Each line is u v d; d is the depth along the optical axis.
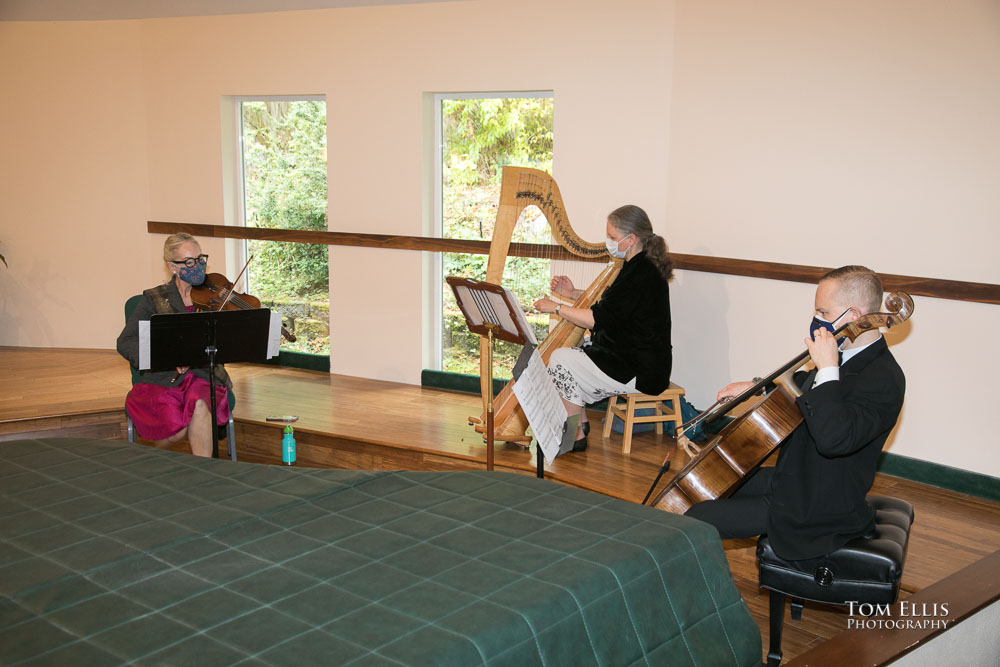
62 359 5.73
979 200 3.36
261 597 1.58
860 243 3.74
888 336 3.72
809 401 2.20
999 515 3.32
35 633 1.44
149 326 3.15
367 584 1.63
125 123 5.83
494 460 3.80
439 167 5.17
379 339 5.40
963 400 3.51
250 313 3.41
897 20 3.52
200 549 1.78
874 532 2.35
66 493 2.10
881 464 3.80
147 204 5.91
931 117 3.46
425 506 2.05
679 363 4.50
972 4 3.29
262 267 5.82
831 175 3.80
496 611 1.52
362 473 2.29
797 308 3.96
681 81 4.28
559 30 4.56
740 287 4.18
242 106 5.70
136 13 5.68
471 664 1.40
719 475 2.56
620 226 3.65
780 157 3.96
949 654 2.33
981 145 3.33
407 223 5.19
